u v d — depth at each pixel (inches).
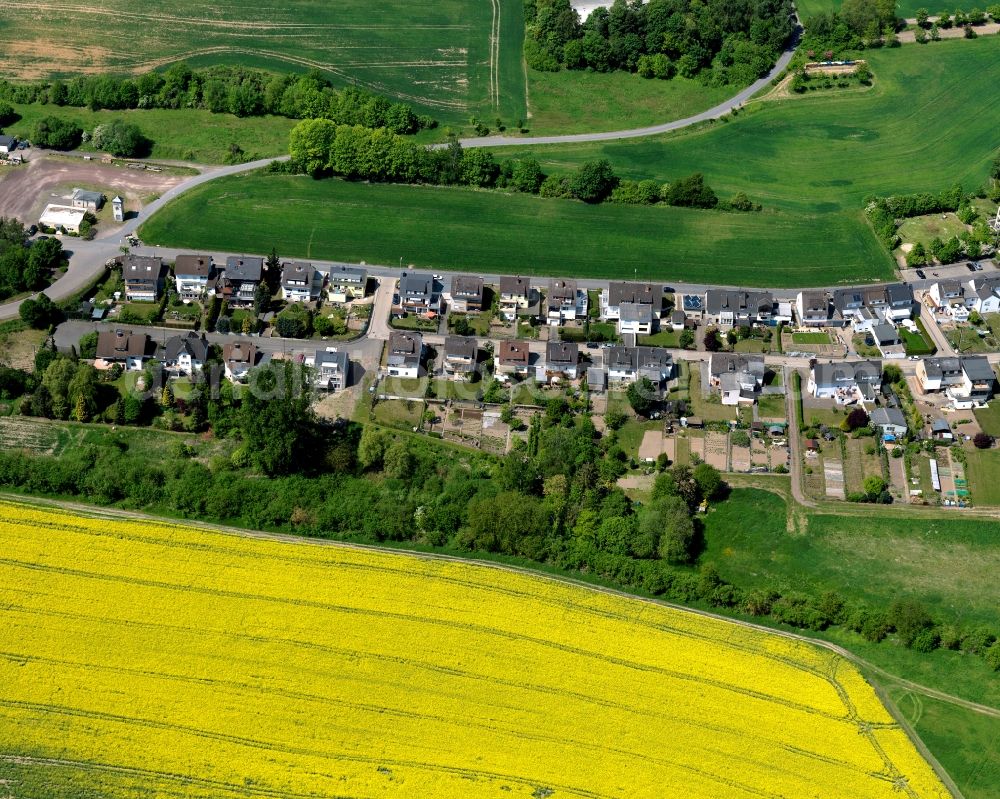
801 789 7554.1
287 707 7810.0
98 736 7588.6
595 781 7529.5
